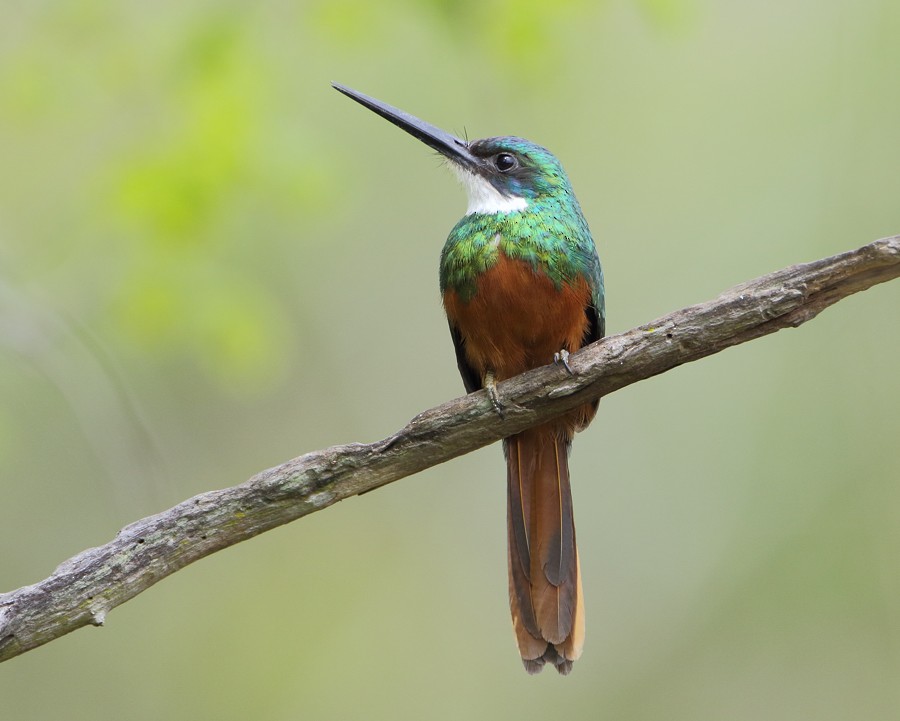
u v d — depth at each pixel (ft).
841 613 35.65
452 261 25.52
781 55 42.93
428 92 40.81
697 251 40.32
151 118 30.22
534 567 24.31
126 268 30.53
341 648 37.68
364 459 20.17
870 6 40.27
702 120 42.65
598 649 36.37
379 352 39.73
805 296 19.80
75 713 36.37
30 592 18.63
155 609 38.58
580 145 42.34
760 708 34.58
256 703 37.19
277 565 39.29
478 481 39.78
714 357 40.11
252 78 29.45
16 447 35.63
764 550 36.86
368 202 40.83
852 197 39.29
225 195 29.96
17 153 37.22
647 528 38.09
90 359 28.73
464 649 37.37
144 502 27.94
